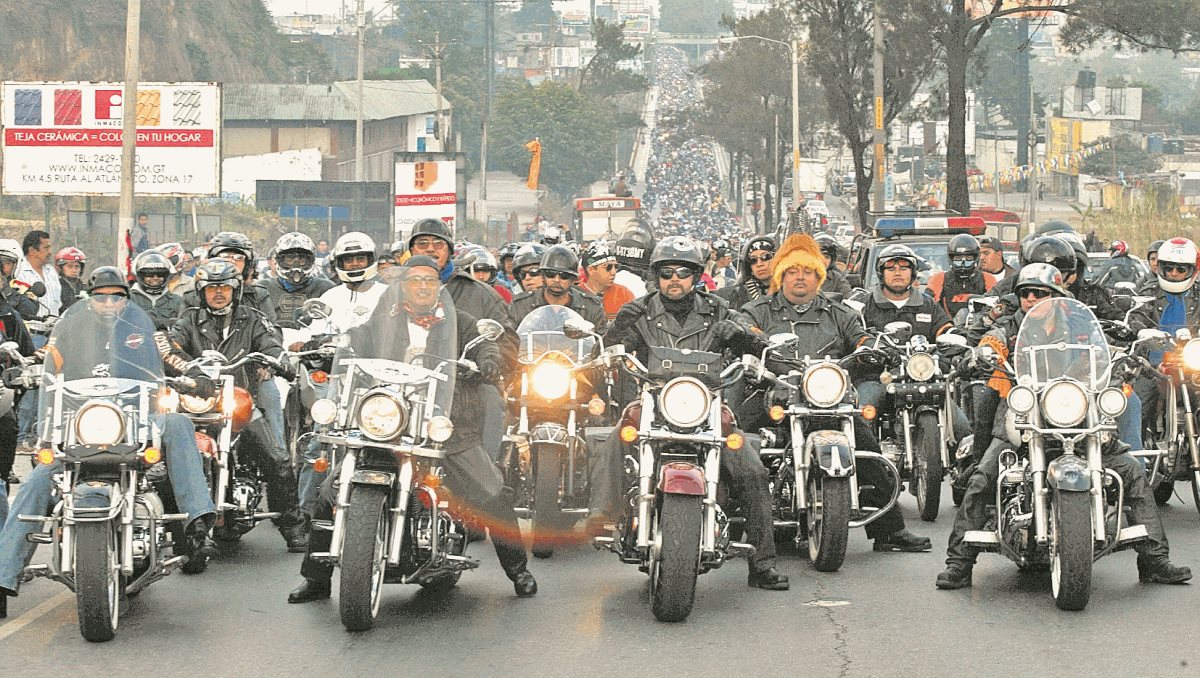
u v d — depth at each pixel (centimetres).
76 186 4516
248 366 1143
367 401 835
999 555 1122
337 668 808
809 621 910
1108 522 970
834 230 8606
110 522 862
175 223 5491
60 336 884
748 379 1065
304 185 6775
